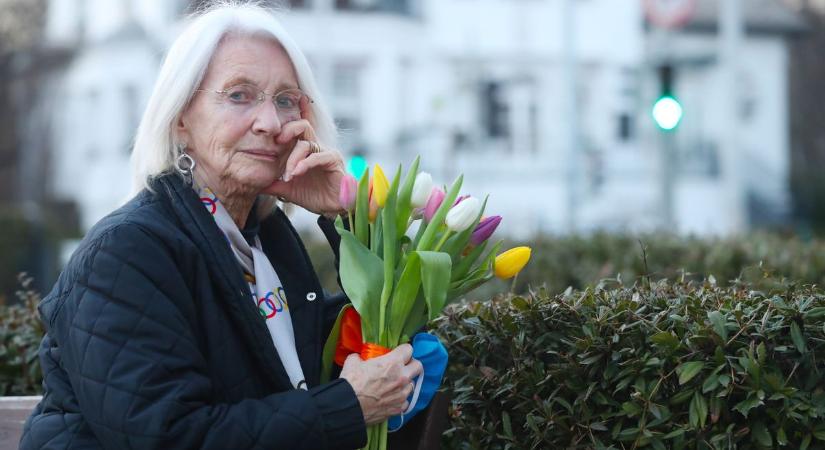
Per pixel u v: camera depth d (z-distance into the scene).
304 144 2.75
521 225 25.08
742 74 31.03
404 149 25.14
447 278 2.53
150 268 2.47
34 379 3.73
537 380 2.95
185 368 2.42
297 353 2.77
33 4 29.14
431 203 2.70
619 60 27.33
